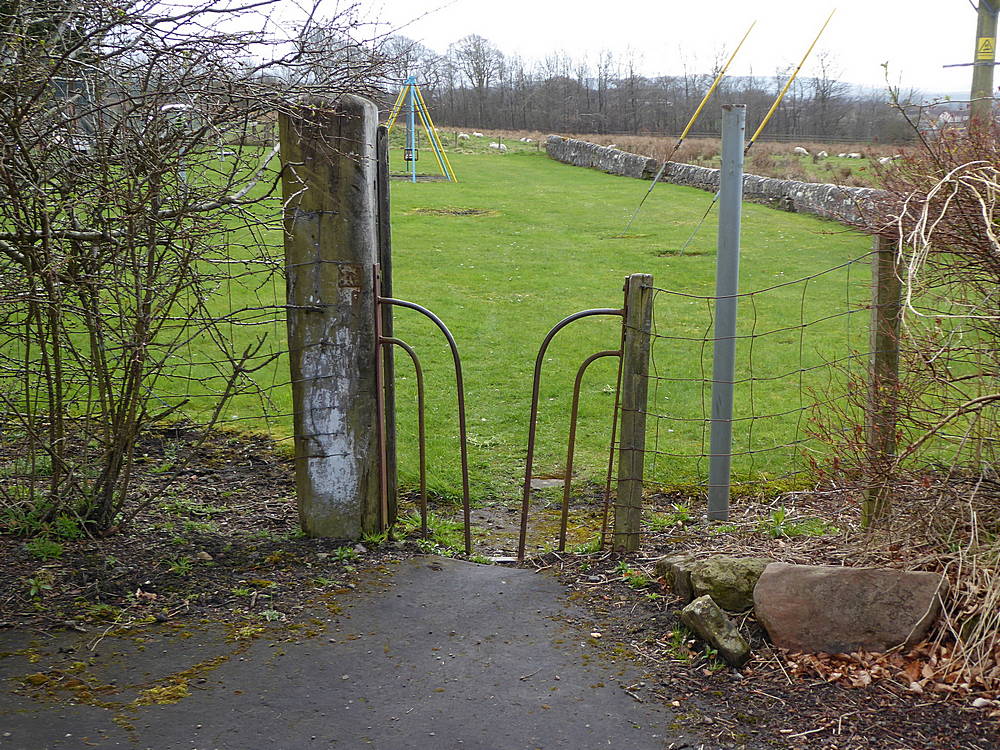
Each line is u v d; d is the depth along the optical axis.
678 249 16.77
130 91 3.69
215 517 4.77
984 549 3.40
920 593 3.25
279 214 4.16
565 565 4.17
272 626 3.46
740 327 10.84
